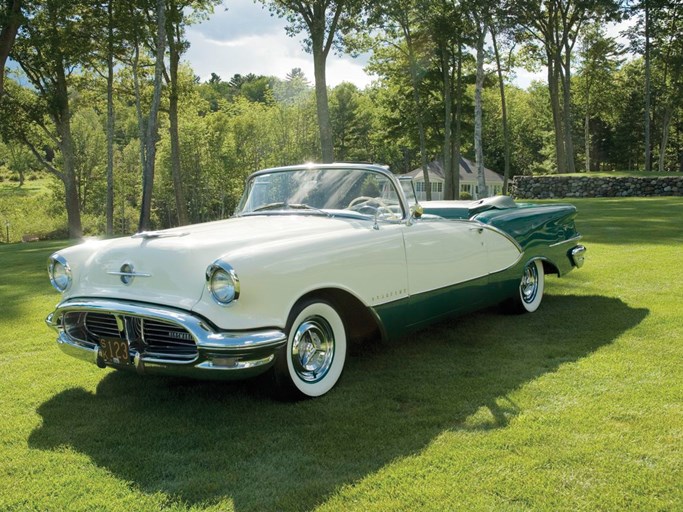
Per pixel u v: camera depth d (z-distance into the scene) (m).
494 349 4.67
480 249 5.05
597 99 47.97
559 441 3.02
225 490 2.67
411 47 33.25
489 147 64.44
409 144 39.91
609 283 6.98
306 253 3.57
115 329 3.61
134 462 2.96
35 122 28.17
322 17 22.36
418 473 2.75
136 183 64.50
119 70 28.86
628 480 2.63
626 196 29.86
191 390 3.98
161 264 3.46
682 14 34.50
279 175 4.91
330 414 3.47
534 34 35.53
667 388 3.67
